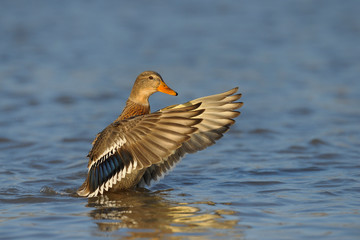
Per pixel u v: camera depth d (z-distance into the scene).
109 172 9.29
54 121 16.62
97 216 8.73
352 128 15.66
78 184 10.98
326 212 8.74
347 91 20.41
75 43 29.11
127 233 7.90
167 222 8.36
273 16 35.88
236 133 15.41
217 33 31.50
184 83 21.92
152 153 8.58
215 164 12.50
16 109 18.00
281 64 25.14
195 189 10.45
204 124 9.94
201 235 7.78
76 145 14.23
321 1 40.22
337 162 12.35
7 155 13.32
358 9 37.53
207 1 40.25
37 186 10.77
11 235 7.86
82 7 37.97
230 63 25.41
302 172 11.59
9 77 22.52
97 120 16.83
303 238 7.59
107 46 28.61
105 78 22.67
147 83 11.39
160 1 40.28
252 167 12.12
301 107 18.31
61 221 8.49
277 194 9.92
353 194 9.80
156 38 30.38
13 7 37.25
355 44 28.86
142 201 9.62
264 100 19.44
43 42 29.11
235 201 9.49
